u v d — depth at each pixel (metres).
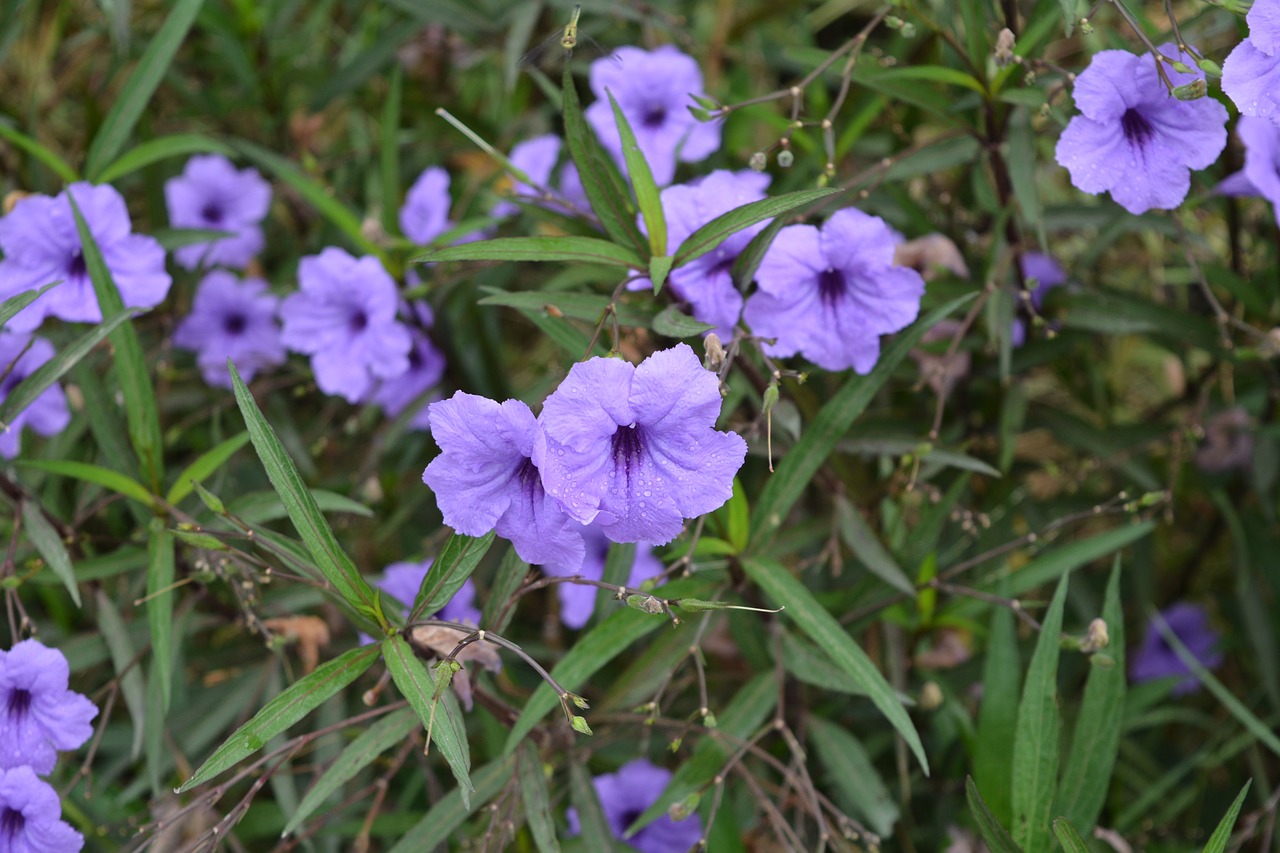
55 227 0.54
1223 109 0.47
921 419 0.60
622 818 0.55
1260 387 0.62
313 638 0.56
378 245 0.60
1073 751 0.50
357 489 0.63
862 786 0.53
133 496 0.51
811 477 0.51
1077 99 0.48
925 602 0.55
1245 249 0.65
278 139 0.75
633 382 0.41
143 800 0.59
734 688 0.61
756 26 0.80
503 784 0.50
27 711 0.48
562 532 0.42
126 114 0.58
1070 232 0.67
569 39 0.45
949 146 0.55
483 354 0.66
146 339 0.67
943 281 0.58
